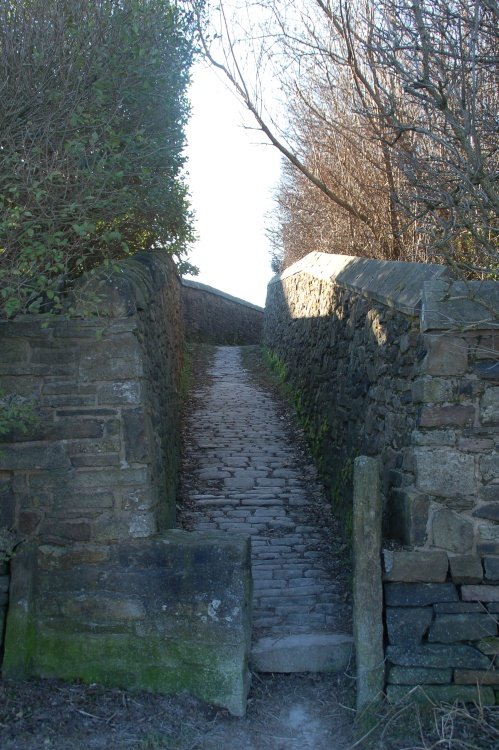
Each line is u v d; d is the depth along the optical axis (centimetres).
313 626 462
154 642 397
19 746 343
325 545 597
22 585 398
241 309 1878
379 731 367
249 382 1198
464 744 350
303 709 397
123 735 359
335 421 682
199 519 638
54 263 400
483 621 382
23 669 393
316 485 727
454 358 385
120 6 433
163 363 621
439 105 358
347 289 657
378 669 381
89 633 400
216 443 853
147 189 569
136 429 401
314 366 839
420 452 386
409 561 383
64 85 380
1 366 398
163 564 398
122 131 460
